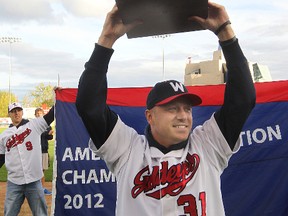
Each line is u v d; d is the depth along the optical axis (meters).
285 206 4.71
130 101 4.97
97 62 2.13
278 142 4.77
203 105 4.84
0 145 6.12
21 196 6.05
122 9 1.88
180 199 2.08
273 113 4.80
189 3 1.82
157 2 1.82
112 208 4.85
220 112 2.24
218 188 2.20
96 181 4.87
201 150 2.21
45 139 9.95
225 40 2.10
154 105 2.16
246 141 4.78
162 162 2.14
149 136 2.24
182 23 2.00
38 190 6.04
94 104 2.13
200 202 2.08
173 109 2.14
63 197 4.86
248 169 4.75
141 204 2.10
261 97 4.81
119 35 2.09
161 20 1.96
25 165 5.96
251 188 4.73
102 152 2.27
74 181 4.87
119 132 2.26
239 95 2.14
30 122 6.10
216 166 2.22
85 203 4.85
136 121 4.95
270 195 4.73
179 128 2.13
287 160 4.75
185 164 2.14
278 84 4.82
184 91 2.16
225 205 4.72
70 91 4.98
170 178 2.10
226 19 2.05
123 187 2.18
